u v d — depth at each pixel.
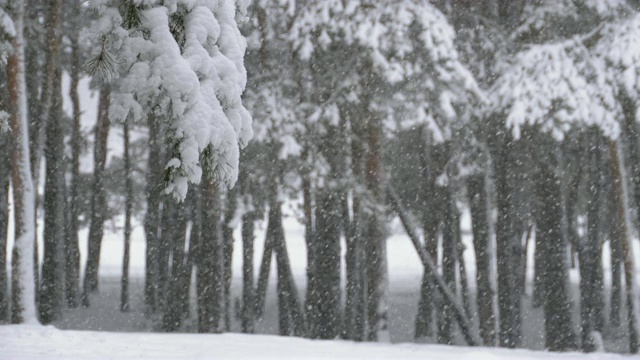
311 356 14.77
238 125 13.55
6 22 23.03
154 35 12.84
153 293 47.50
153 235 47.56
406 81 28.62
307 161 29.89
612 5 29.92
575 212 43.97
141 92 12.68
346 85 29.03
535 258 42.47
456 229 42.03
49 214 39.66
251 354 14.78
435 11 28.14
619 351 39.28
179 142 12.89
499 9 33.31
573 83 28.56
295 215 34.06
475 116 31.06
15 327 17.44
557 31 32.19
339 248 33.44
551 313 34.22
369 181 30.45
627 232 32.41
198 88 12.77
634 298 32.00
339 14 27.73
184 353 14.76
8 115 17.72
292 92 31.17
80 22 39.25
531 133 31.92
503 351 17.00
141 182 54.62
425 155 38.28
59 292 40.00
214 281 30.95
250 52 32.34
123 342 16.09
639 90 29.09
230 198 31.98
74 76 45.38
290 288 37.69
